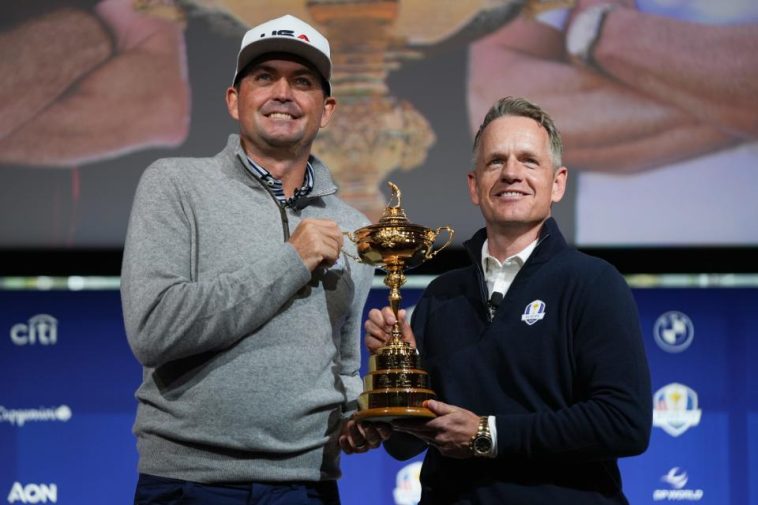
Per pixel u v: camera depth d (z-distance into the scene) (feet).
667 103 26.76
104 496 26.08
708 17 26.89
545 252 15.56
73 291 26.66
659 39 26.89
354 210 17.69
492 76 26.86
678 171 26.66
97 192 26.73
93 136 26.84
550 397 14.89
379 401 14.87
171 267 15.35
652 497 25.95
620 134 26.73
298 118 16.30
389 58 26.89
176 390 15.29
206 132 26.81
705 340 26.40
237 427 15.08
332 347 16.14
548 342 15.02
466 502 14.94
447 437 14.53
